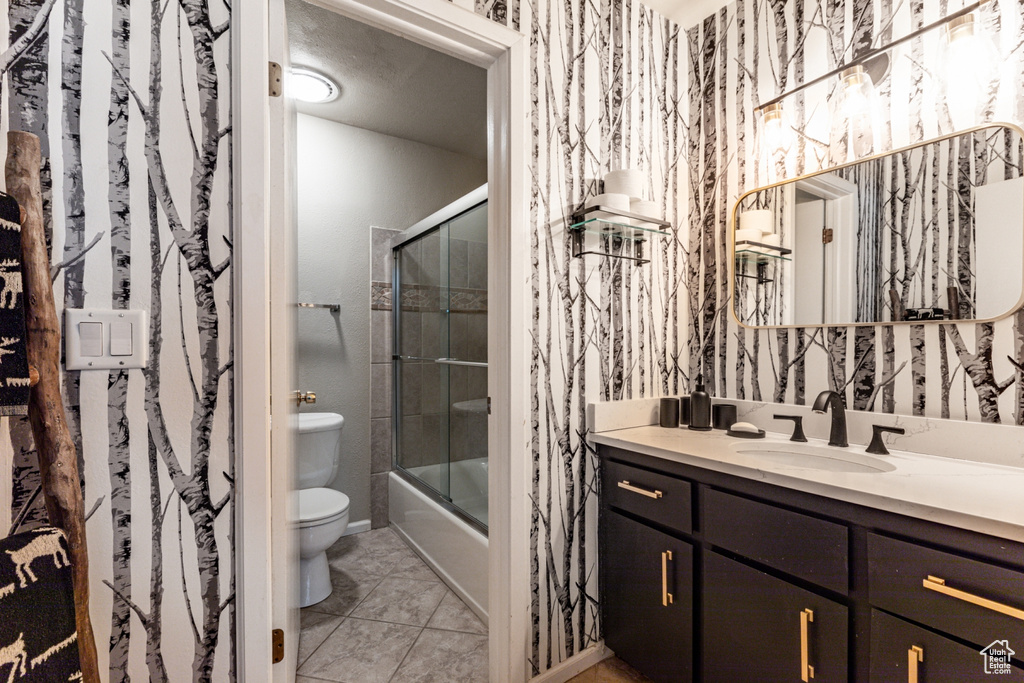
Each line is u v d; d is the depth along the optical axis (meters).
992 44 1.23
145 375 0.89
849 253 1.51
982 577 0.83
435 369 2.56
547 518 1.55
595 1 1.69
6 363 0.61
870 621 0.99
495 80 1.50
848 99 1.51
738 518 1.23
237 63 0.96
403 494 2.70
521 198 1.47
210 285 0.94
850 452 1.37
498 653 1.47
